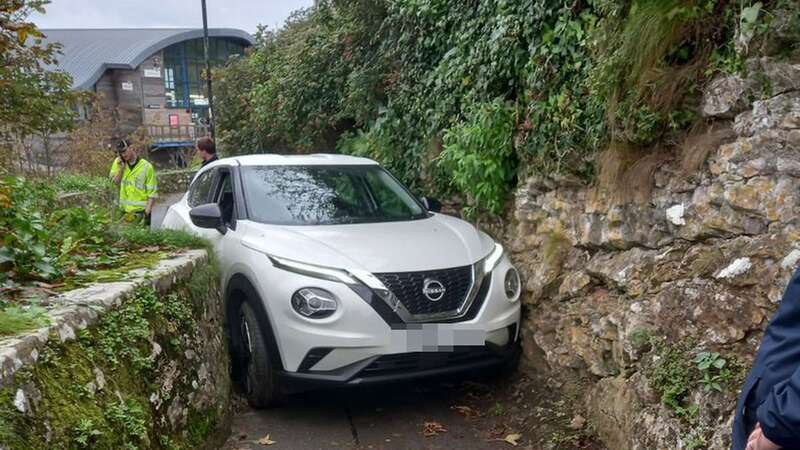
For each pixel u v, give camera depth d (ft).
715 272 11.68
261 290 14.84
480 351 15.05
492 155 18.17
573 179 15.69
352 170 20.01
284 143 40.57
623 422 12.36
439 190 22.74
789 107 10.80
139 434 9.13
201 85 126.72
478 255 15.87
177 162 114.93
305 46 33.68
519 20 17.26
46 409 7.56
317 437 14.19
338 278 14.21
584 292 15.03
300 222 17.25
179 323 12.07
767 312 10.71
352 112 29.71
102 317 9.64
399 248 15.39
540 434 14.02
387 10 26.73
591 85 14.33
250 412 15.47
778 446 5.89
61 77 28.14
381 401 16.19
